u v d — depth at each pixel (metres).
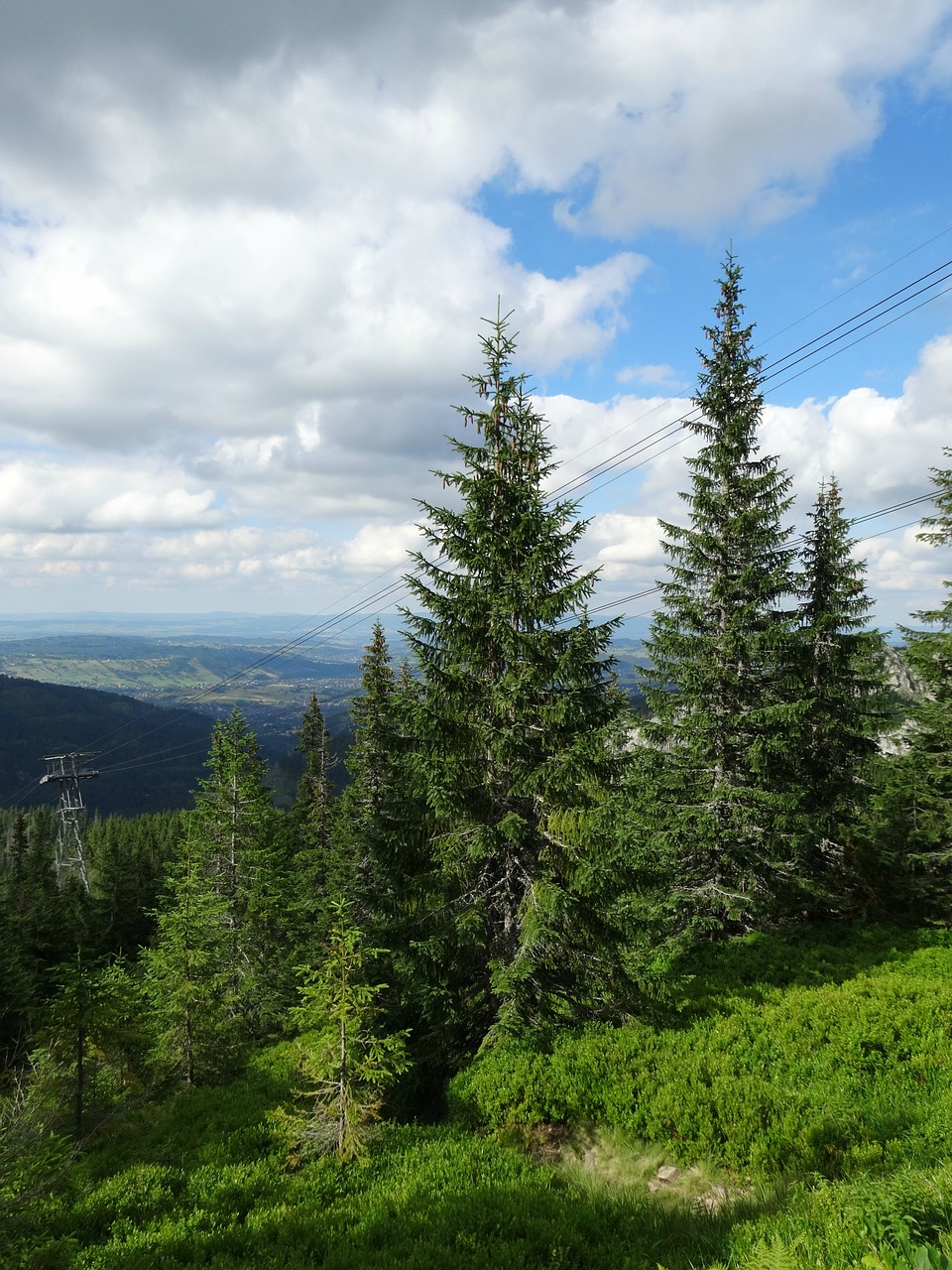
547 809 12.28
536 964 11.59
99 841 82.38
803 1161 8.20
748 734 17.27
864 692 21.02
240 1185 9.50
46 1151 8.92
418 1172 9.12
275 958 24.62
